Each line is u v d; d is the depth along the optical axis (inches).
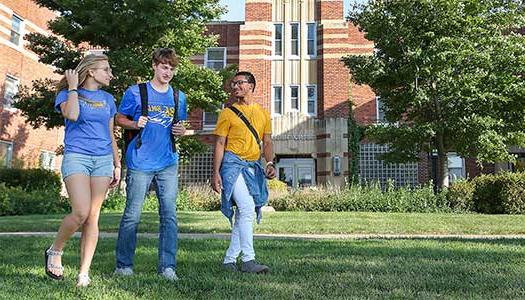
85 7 644.7
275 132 911.0
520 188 604.7
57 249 157.8
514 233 399.2
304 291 140.6
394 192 669.9
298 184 901.8
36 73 946.7
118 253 173.3
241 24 1023.0
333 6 975.0
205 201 707.4
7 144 856.3
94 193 155.9
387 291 143.5
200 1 686.5
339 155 886.4
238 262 204.1
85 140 154.9
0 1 850.1
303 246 263.7
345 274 169.0
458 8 607.2
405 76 627.2
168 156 175.8
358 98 952.9
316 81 966.4
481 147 602.2
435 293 140.5
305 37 979.3
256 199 186.9
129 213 171.5
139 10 628.4
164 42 666.2
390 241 301.1
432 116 657.0
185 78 676.1
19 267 186.1
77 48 740.7
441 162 658.2
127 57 625.9
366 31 660.7
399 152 674.2
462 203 634.2
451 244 278.8
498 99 589.9
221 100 726.5
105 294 135.9
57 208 682.2
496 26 625.0
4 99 852.0
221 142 187.2
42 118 683.4
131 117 173.3
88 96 157.5
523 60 594.2
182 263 200.7
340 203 657.6
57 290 142.6
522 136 619.2
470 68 614.9
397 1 622.8
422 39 618.5
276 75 972.6
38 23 966.4
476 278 163.6
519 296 137.6
